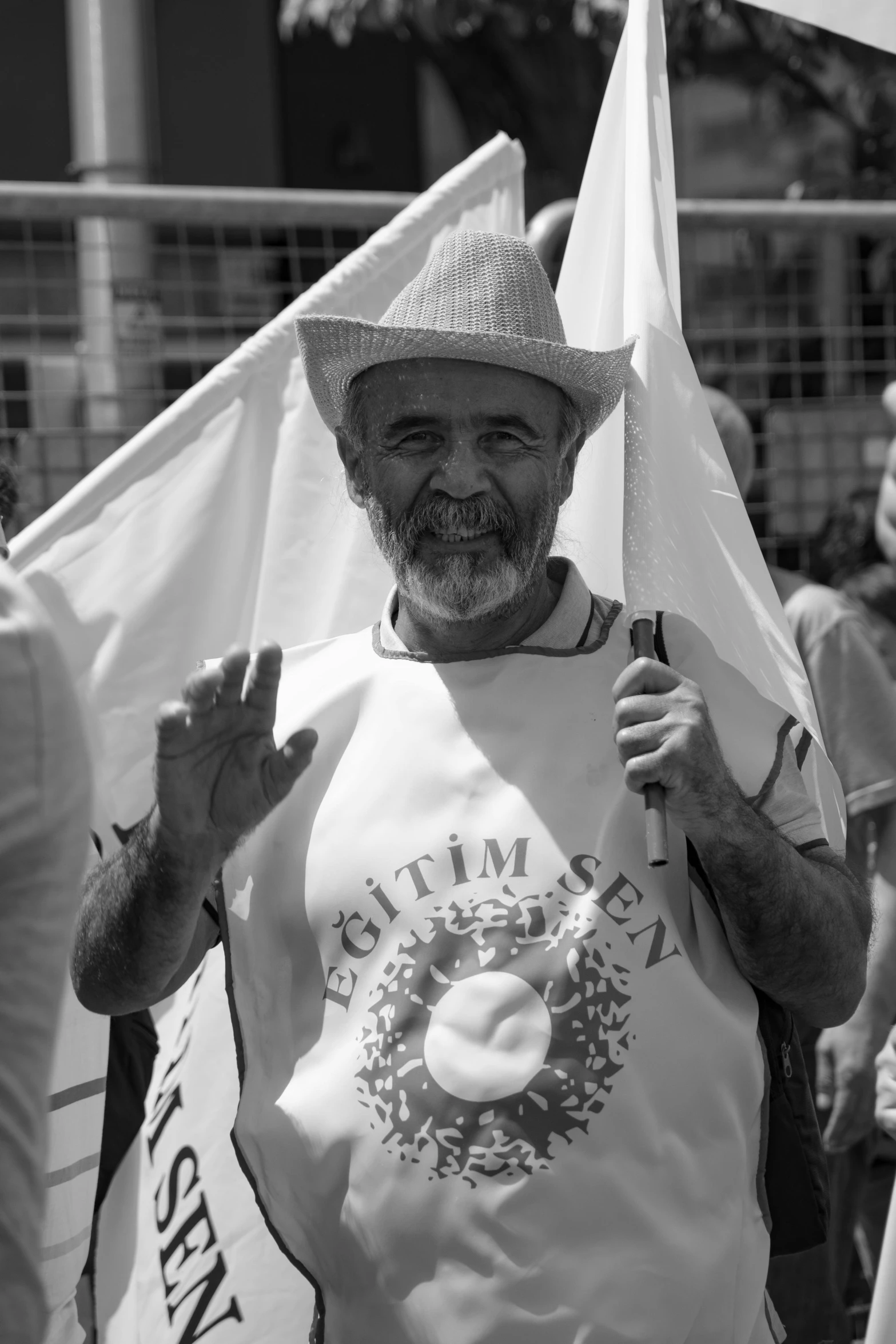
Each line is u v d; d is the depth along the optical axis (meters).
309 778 2.04
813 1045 3.27
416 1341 1.84
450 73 8.59
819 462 4.42
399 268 2.83
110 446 3.93
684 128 9.81
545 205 8.68
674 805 1.84
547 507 2.01
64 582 2.61
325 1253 1.92
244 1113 1.98
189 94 8.95
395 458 2.00
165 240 4.65
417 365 1.97
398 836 1.96
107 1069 2.44
